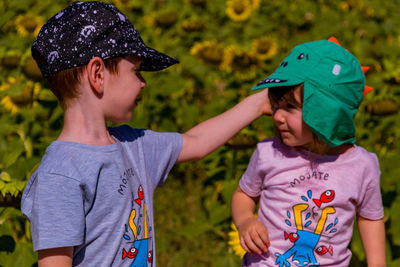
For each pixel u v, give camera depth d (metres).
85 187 1.15
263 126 2.68
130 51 1.23
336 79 1.32
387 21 5.67
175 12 4.51
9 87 2.67
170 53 4.12
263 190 1.52
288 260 1.45
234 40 4.81
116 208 1.20
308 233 1.43
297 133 1.38
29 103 2.71
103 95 1.22
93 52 1.19
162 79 3.50
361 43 4.23
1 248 2.12
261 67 3.32
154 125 3.62
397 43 4.48
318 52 1.35
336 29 4.82
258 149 1.54
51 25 1.22
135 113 3.28
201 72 3.68
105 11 1.22
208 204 2.84
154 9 5.19
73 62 1.19
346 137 1.38
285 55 3.57
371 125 2.81
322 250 1.43
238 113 1.60
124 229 1.22
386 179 2.39
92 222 1.17
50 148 1.20
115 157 1.24
